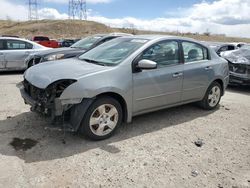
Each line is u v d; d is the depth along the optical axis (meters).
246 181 3.64
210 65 6.24
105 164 3.88
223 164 4.05
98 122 4.54
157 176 3.65
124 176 3.62
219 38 58.38
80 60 5.38
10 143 4.38
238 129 5.46
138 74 4.88
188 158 4.17
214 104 6.61
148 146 4.50
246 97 8.38
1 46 11.05
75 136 4.71
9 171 3.60
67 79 4.24
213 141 4.84
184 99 5.82
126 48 5.18
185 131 5.22
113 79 4.56
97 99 4.46
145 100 5.06
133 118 5.77
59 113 4.15
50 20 80.81
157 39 5.31
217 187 3.48
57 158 3.98
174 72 5.43
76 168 3.74
